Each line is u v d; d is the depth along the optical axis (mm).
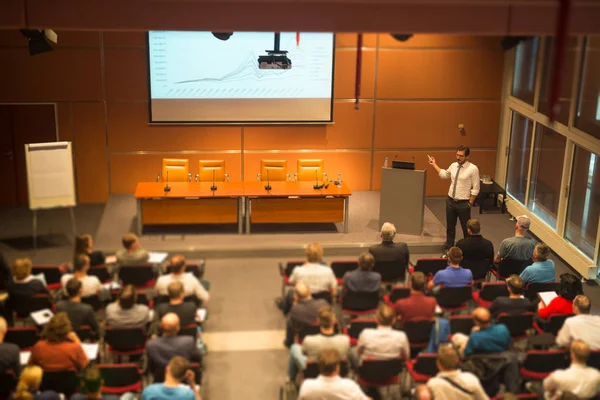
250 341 8039
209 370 7457
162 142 12055
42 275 7605
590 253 9938
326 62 11914
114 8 5902
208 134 12086
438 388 5527
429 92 12211
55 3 5836
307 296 6949
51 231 10891
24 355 6598
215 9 5945
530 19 5941
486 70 12180
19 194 11984
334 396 5523
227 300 8969
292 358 6641
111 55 11570
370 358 6246
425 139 12453
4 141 11742
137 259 8062
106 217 11297
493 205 12375
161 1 5844
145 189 10719
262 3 5879
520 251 8508
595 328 6551
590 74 9711
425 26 5961
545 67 10883
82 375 5992
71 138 11867
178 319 6227
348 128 12281
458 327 6945
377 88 12125
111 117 11852
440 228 11102
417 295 6973
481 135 12500
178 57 11680
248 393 7094
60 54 11469
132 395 5934
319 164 11508
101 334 7422
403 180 10516
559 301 7246
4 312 7414
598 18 5852
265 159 12234
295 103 12062
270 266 10008
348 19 5949
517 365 6371
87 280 7352
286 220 10766
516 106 11852
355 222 11266
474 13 5926
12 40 11336
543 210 11305
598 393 5777
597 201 9719
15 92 11555
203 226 11078
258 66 10984
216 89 11883
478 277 8586
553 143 10852
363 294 7535
